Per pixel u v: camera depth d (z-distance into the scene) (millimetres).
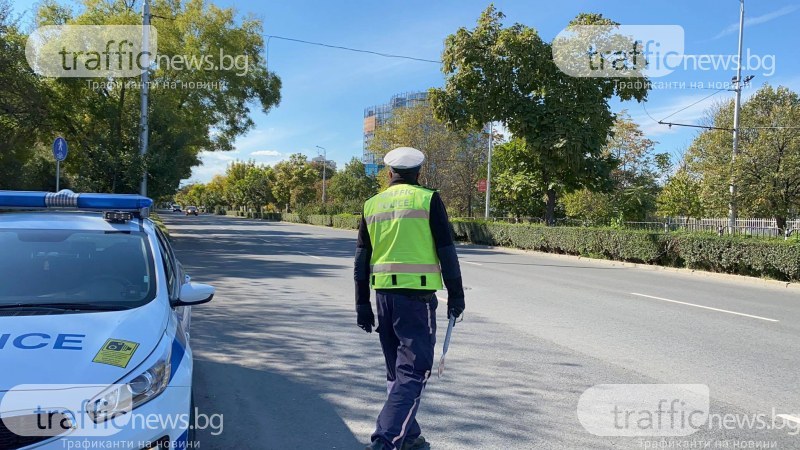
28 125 20172
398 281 3627
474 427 4422
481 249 24969
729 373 5836
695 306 10008
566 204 34906
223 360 6098
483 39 22891
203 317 8203
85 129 23266
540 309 9359
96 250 4062
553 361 6215
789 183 22281
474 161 40719
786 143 22453
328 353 6426
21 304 3469
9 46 18016
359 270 3906
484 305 9664
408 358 3604
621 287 12469
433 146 40188
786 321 8742
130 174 20719
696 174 36656
